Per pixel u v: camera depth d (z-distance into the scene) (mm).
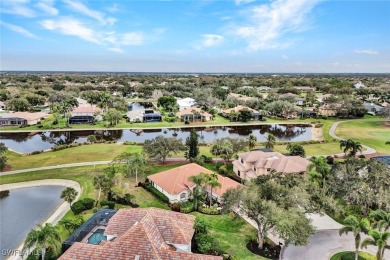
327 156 91938
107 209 51219
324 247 44938
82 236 42594
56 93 195250
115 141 111250
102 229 44906
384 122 154750
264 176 53844
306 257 42344
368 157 92312
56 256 39594
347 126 144750
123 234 36781
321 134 131250
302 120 162875
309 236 45531
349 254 42781
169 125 145250
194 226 42875
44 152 94125
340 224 52188
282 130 143500
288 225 40094
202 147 103125
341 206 51719
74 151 94312
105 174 64500
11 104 166500
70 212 55844
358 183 53812
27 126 136000
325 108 176625
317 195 50031
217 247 42594
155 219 40594
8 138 119125
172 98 184125
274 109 172500
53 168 78375
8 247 45500
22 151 98875
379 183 53156
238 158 79562
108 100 176875
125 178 71625
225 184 62844
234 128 147250
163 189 62938
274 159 72562
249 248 44531
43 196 63500
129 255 33812
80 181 70000
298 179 52906
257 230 50000
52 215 55062
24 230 50438
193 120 155625
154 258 33312
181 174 65375
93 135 120625
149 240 35062
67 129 131375
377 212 42281
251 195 44281
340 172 57438
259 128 148125
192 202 59719
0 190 65938
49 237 37719
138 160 68438
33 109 172625
